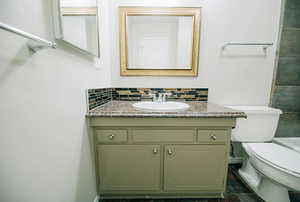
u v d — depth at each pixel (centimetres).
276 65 125
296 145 114
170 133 87
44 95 48
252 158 98
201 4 118
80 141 74
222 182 94
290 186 78
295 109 130
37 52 44
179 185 94
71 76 65
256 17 120
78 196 72
